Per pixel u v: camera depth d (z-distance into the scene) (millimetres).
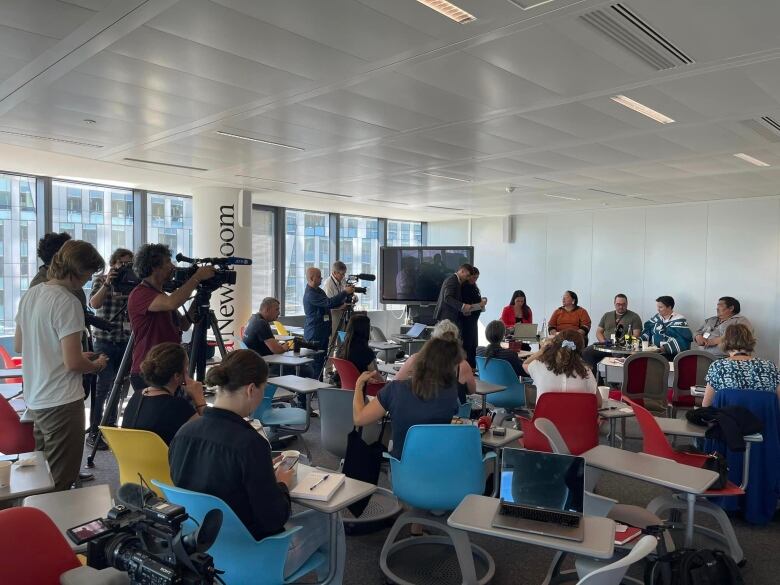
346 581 3014
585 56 3361
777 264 9133
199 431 2059
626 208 10844
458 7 2750
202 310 3857
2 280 7398
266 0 2666
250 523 2008
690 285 10070
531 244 12219
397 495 2918
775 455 3672
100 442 4918
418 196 9547
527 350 8477
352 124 4906
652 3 2703
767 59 3404
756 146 5699
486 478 3357
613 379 6676
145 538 1523
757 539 3551
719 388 3691
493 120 4777
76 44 3166
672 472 2627
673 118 4703
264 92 4020
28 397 2873
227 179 7840
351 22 2908
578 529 2002
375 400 2988
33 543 1585
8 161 6555
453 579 3051
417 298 10117
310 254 11906
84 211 8219
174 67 3529
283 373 6551
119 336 5082
